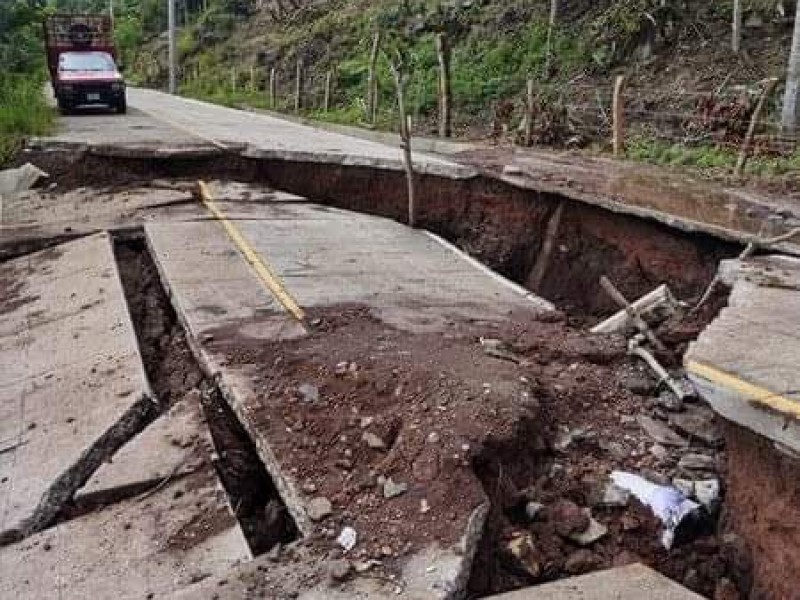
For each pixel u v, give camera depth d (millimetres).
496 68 22188
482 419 5570
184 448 5953
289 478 5312
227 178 14000
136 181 13805
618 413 6398
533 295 9000
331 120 23875
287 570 4605
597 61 19469
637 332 7801
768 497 4906
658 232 9914
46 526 5668
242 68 38094
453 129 20469
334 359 6645
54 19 23016
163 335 8289
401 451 5398
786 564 4695
